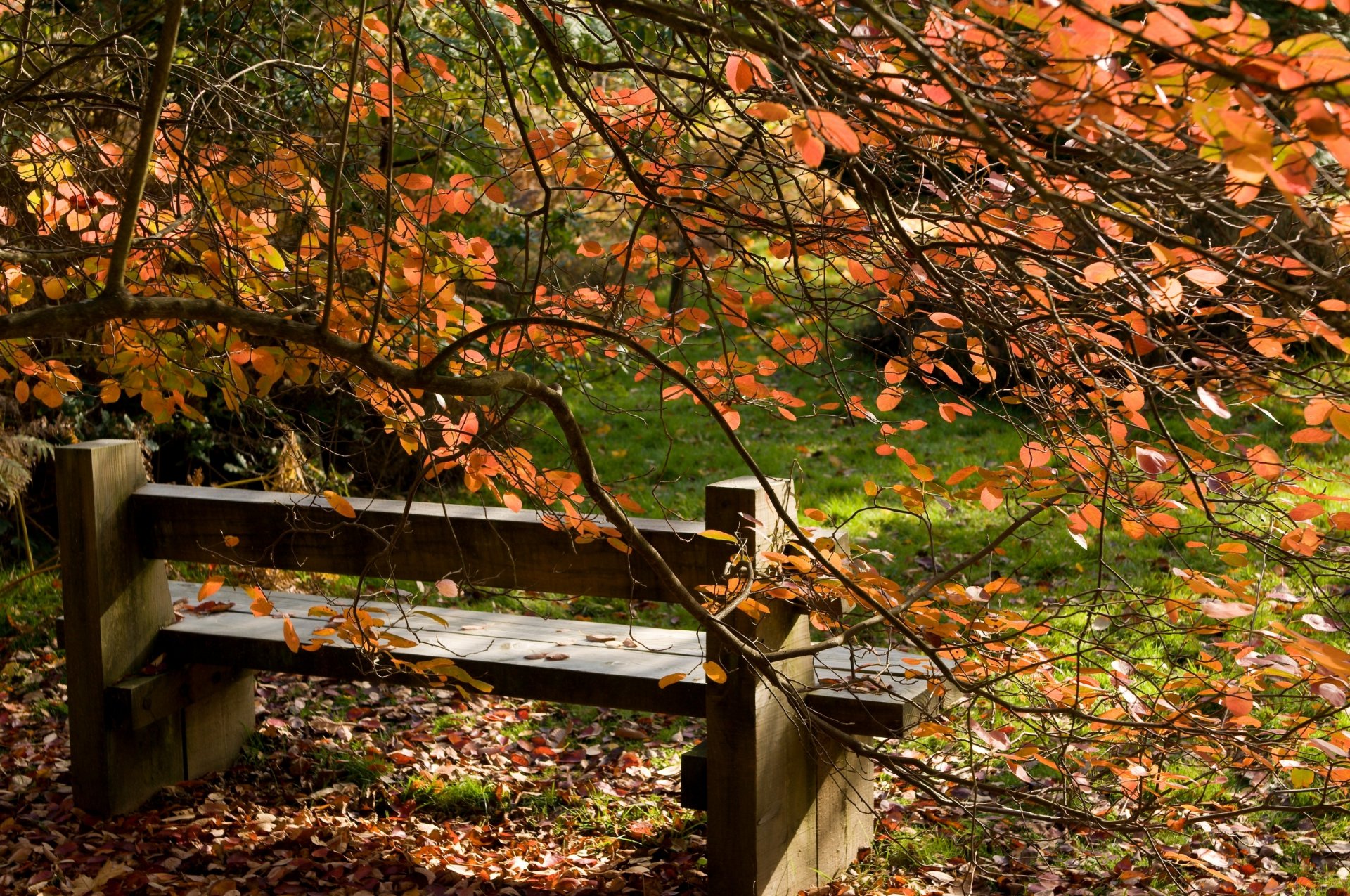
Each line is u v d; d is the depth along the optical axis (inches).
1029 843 129.3
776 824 108.7
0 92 98.7
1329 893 116.4
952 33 55.5
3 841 126.8
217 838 129.0
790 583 100.2
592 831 135.4
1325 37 42.9
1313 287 55.4
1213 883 117.6
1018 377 82.1
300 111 134.7
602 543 110.8
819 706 109.5
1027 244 68.2
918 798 141.9
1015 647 97.0
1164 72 46.9
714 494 101.6
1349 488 219.6
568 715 172.4
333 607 124.3
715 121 89.0
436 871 122.7
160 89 66.8
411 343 104.1
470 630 130.3
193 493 129.6
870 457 303.1
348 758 152.9
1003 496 94.0
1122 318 75.6
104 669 127.4
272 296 104.7
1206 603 83.4
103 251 94.5
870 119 57.8
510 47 160.7
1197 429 81.2
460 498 274.1
